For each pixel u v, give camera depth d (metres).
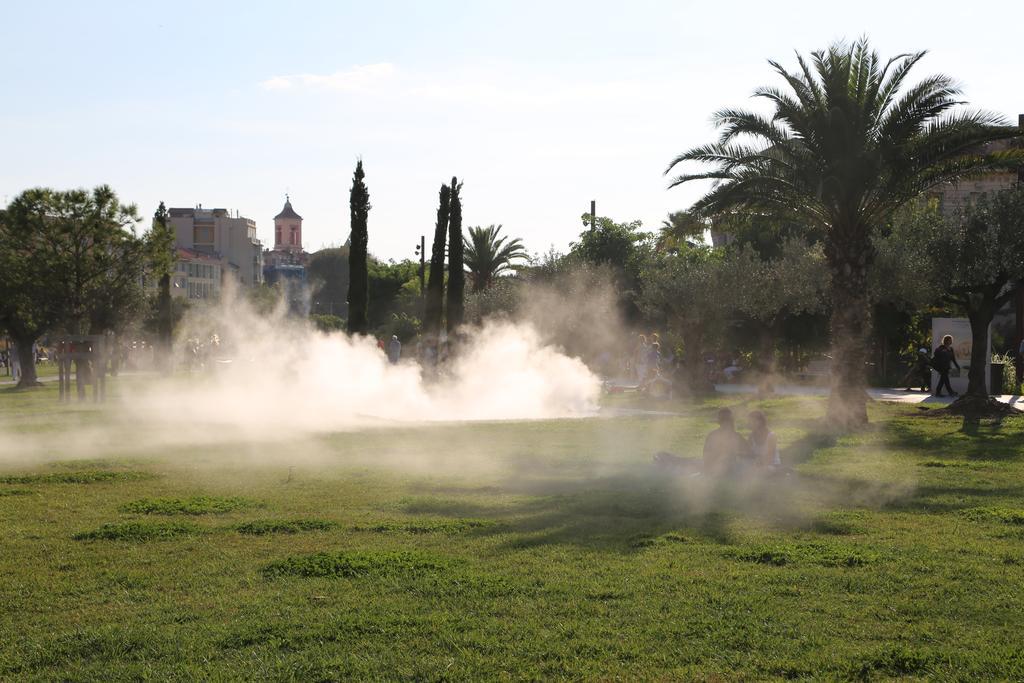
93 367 32.25
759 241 49.38
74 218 36.69
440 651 6.36
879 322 40.44
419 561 8.57
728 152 22.83
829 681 5.80
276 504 11.81
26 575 8.34
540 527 10.24
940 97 21.94
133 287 46.56
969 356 33.34
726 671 6.00
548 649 6.36
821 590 7.67
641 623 6.89
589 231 59.25
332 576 8.17
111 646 6.47
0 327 42.81
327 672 5.98
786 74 22.70
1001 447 18.25
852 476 14.23
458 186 40.62
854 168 21.73
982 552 8.98
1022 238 24.86
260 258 143.00
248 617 7.09
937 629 6.74
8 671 6.06
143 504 11.73
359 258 34.75
